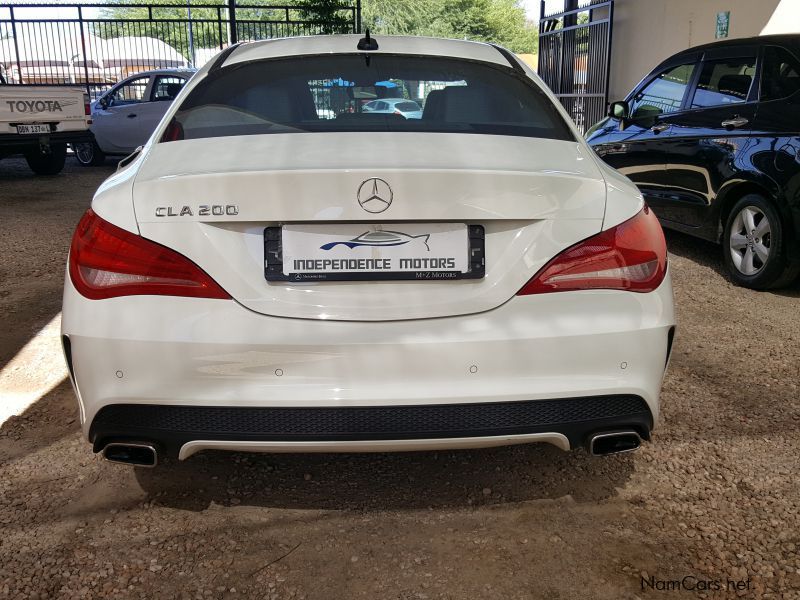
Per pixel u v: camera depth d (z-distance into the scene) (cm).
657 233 225
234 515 244
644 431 221
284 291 205
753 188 504
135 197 209
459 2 5038
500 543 230
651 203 613
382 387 202
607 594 207
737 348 401
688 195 562
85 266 208
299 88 272
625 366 212
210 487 261
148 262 203
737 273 517
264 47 309
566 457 283
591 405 212
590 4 1353
